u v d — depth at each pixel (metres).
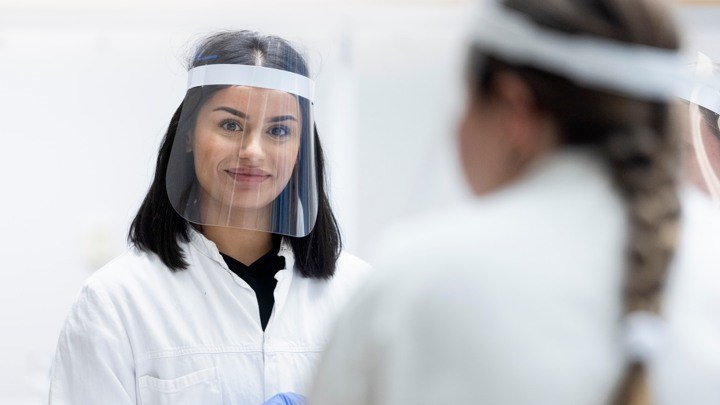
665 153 0.80
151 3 3.17
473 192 0.87
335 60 3.28
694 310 0.81
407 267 0.82
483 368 0.77
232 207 1.63
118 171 3.34
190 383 1.57
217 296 1.65
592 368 0.76
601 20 0.79
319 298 1.74
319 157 1.75
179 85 1.79
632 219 0.78
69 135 3.32
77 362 1.55
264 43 1.66
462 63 0.85
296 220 1.67
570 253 0.79
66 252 3.33
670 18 0.82
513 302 0.78
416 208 0.98
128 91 3.32
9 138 3.30
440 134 0.96
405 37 3.30
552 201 0.81
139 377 1.57
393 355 0.79
